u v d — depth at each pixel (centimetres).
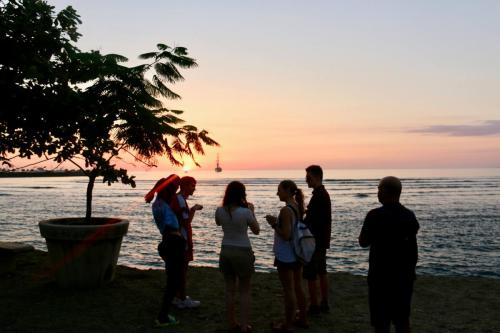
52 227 585
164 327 478
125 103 626
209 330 473
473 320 523
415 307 576
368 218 369
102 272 615
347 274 774
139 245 2169
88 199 653
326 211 516
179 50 609
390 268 356
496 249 2173
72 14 611
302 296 482
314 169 514
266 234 2653
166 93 648
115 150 632
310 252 450
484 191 9281
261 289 655
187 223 537
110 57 638
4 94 562
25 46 580
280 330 468
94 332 460
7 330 460
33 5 581
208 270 779
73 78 630
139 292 602
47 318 497
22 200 6231
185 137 667
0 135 614
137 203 5744
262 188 11319
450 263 1827
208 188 11481
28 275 674
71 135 603
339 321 509
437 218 3797
